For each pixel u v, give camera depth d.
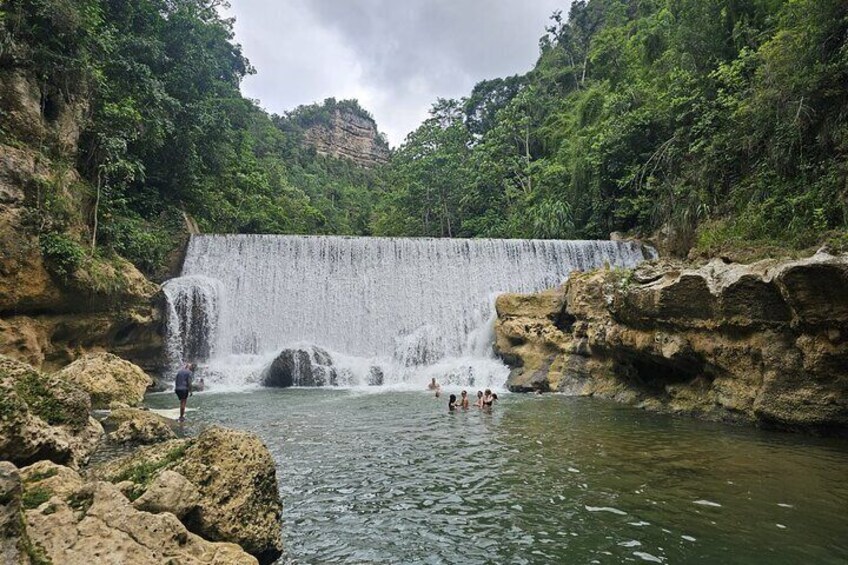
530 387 20.89
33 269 15.96
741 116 22.86
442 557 5.91
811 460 9.73
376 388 21.97
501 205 55.66
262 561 5.77
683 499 7.67
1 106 16.81
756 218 19.28
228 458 6.03
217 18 46.19
